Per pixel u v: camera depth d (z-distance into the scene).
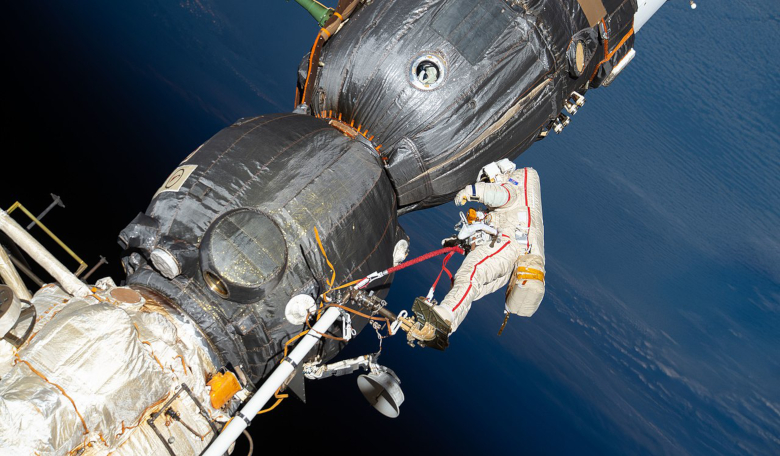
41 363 5.08
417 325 5.27
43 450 4.73
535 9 7.23
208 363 6.36
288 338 6.61
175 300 6.47
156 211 6.68
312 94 7.73
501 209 6.26
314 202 6.64
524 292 5.81
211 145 7.06
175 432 5.76
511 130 7.44
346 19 7.71
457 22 7.16
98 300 5.71
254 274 6.29
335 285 6.74
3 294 5.07
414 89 7.05
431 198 7.70
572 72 7.64
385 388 5.96
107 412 5.11
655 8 8.67
